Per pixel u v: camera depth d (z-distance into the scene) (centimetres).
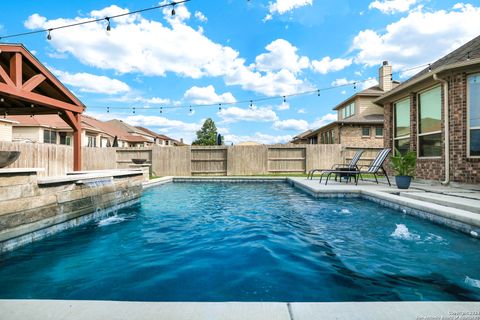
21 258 282
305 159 1278
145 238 345
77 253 295
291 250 291
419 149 794
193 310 135
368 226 385
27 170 311
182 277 231
